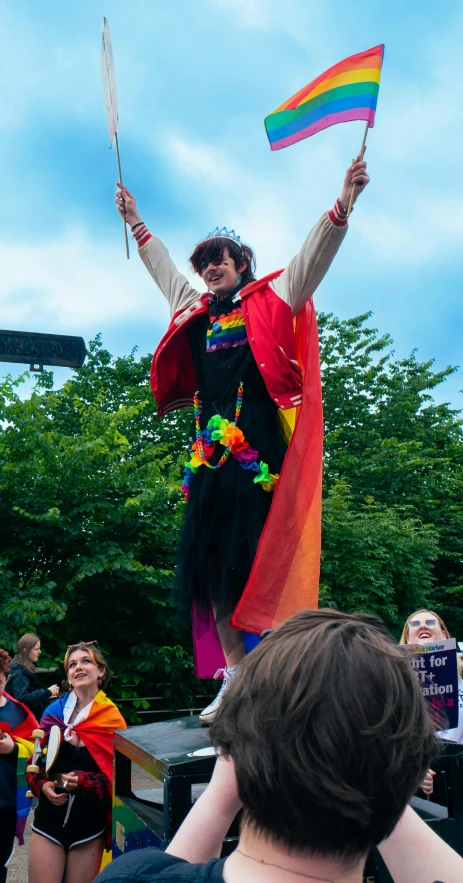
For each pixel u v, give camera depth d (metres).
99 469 10.59
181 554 2.72
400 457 16.16
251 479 2.56
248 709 0.79
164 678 11.11
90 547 10.25
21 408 10.33
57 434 10.55
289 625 0.87
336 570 12.11
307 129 2.62
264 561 2.44
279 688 0.78
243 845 0.82
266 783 0.75
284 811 0.75
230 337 2.70
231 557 2.51
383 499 15.66
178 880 0.80
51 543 10.22
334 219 2.45
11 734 3.83
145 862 0.87
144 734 2.51
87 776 3.30
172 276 3.04
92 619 10.67
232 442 2.54
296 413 2.61
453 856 1.12
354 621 0.86
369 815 0.74
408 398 18.41
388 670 0.79
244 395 2.63
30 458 10.23
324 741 0.74
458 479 16.92
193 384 2.99
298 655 0.80
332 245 2.48
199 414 2.74
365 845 0.76
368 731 0.74
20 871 5.10
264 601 2.43
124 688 10.72
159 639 11.03
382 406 18.34
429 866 1.10
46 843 3.26
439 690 2.01
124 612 10.98
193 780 1.88
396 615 12.23
